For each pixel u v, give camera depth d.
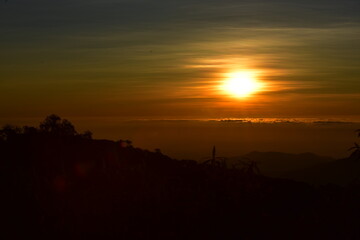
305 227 9.51
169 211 9.86
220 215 9.77
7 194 9.86
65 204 9.91
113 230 9.12
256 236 9.21
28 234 8.86
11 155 12.65
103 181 11.26
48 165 12.02
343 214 9.97
